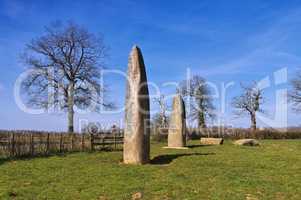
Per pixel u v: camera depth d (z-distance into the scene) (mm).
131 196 13398
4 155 23562
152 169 18422
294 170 18484
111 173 17375
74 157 23922
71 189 14328
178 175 16891
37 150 25719
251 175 17016
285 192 14016
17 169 18891
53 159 22953
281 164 20391
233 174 17203
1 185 15055
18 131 27281
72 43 50344
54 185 15016
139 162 20203
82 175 17016
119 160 21750
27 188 14508
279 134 51531
